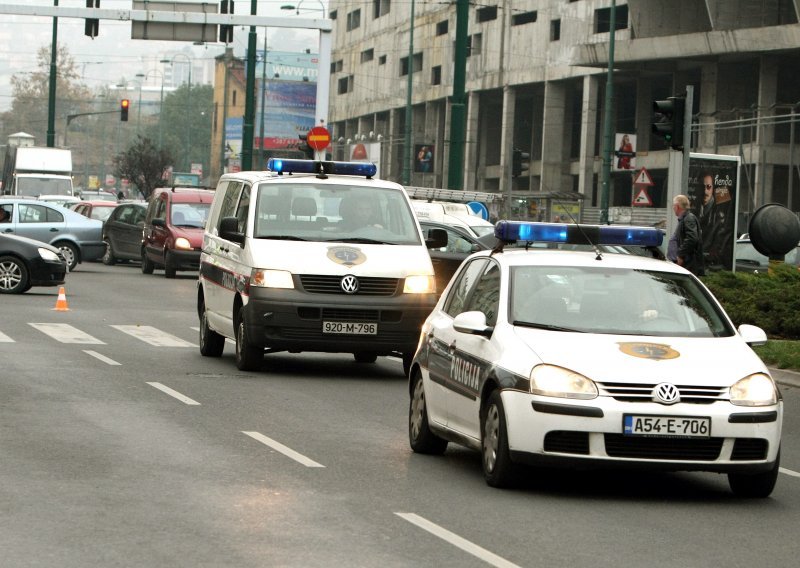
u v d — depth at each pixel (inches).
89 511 799.7
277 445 1071.6
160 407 1264.8
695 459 871.7
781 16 6230.3
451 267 2506.2
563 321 953.5
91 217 4377.5
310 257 1553.9
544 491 918.4
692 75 6914.4
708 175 2797.7
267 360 1733.5
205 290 1754.4
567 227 1050.1
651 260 1038.4
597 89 7391.7
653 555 733.9
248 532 754.8
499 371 909.2
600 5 7253.9
